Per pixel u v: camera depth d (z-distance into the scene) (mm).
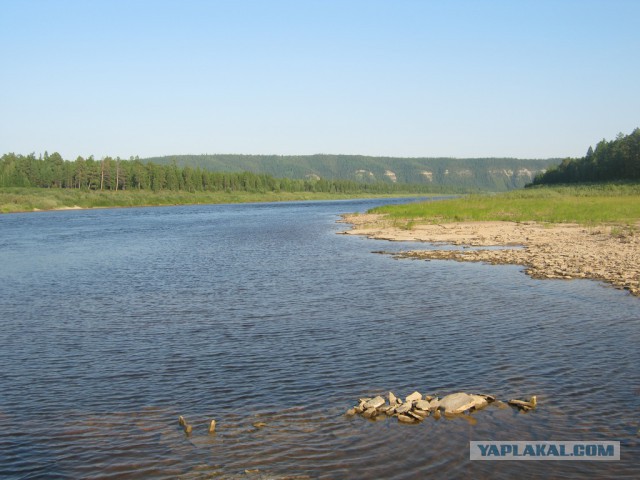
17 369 13594
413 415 10234
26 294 23406
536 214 59688
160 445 9570
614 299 19891
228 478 8484
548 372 12633
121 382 12594
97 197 134625
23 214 101000
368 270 28047
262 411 10859
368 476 8477
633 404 10789
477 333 15883
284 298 21312
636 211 58312
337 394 11633
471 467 8688
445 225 54438
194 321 18000
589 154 154625
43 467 8945
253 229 59094
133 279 26891
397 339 15414
